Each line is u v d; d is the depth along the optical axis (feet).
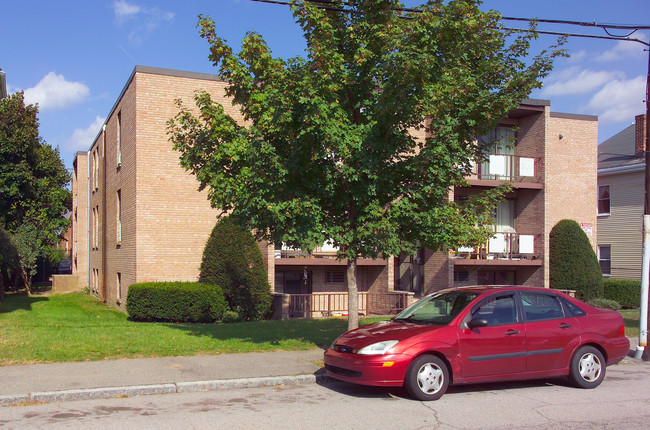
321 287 64.28
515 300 27.35
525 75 32.94
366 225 29.40
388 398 25.26
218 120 31.73
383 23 31.76
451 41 31.40
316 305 62.69
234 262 54.24
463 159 32.42
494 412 23.04
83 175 101.09
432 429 20.56
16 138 90.89
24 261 85.92
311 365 30.68
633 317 58.08
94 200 89.30
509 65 34.01
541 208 65.72
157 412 22.53
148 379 26.78
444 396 25.88
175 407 23.36
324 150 29.32
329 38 31.09
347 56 32.73
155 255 56.95
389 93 29.19
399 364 24.25
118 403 23.95
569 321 27.94
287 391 26.58
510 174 65.05
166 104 57.98
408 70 27.66
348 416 22.16
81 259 99.60
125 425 20.59
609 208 92.07
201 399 24.82
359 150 29.60
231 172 32.27
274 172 29.68
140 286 52.06
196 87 59.11
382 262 62.13
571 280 66.18
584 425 21.33
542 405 24.34
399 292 59.41
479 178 65.62
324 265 63.52
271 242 32.83
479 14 31.71
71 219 117.91
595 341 28.09
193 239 58.49
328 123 28.48
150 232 56.90
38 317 50.60
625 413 23.13
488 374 25.75
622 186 89.86
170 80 58.18
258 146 29.78
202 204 59.06
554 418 22.24
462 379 25.27
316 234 29.40
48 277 120.06
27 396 23.65
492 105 32.53
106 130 76.95
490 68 33.12
